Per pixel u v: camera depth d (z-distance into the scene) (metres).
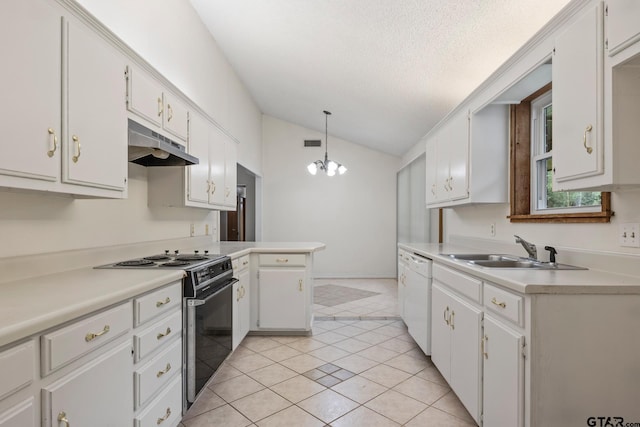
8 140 1.13
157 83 2.14
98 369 1.20
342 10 2.75
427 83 3.47
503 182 2.72
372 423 2.00
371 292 5.56
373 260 6.82
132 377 1.41
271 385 2.46
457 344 2.13
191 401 1.90
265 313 3.46
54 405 1.01
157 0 2.81
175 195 2.56
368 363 2.84
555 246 2.13
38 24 1.25
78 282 1.48
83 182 1.47
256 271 3.46
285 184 6.80
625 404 1.40
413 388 2.42
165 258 2.36
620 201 1.66
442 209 4.71
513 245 2.59
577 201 2.17
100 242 2.06
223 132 3.38
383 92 4.01
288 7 2.97
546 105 2.51
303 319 3.46
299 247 3.57
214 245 3.79
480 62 2.85
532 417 1.39
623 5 1.29
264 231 6.76
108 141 1.64
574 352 1.40
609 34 1.36
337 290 5.71
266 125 6.82
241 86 5.18
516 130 2.63
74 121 1.42
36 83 1.24
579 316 1.40
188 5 3.36
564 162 1.62
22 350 0.91
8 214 1.49
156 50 2.79
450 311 2.27
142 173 2.51
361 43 3.12
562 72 1.65
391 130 5.30
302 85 4.66
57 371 1.04
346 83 4.11
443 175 3.29
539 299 1.40
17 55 1.17
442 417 2.06
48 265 1.67
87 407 1.15
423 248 3.26
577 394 1.40
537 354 1.39
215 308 2.35
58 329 1.04
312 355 3.02
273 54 3.98
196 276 1.94
